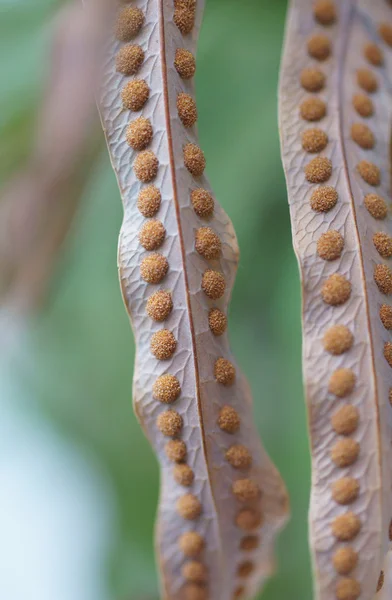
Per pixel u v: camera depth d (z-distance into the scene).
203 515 0.18
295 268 0.22
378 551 0.17
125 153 0.18
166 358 0.18
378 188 0.18
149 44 0.17
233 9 0.23
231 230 0.18
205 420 0.18
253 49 0.22
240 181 0.22
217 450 0.18
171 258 0.18
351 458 0.17
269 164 0.22
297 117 0.18
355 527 0.17
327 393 0.18
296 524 0.23
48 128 0.19
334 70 0.18
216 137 0.22
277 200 0.22
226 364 0.18
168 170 0.17
